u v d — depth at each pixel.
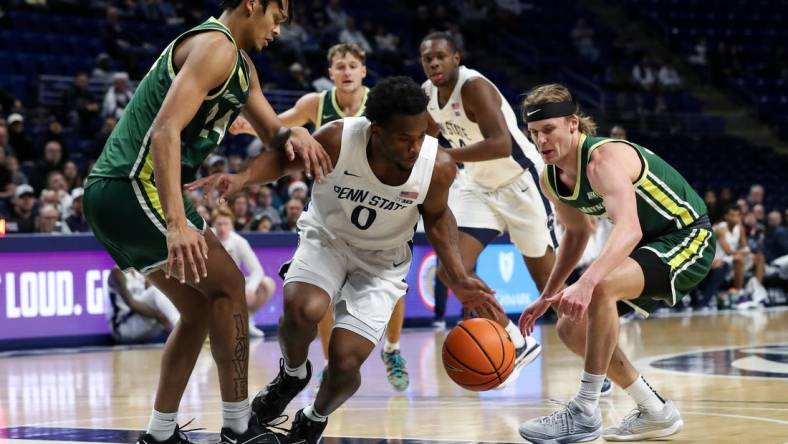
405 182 3.76
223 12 3.70
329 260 3.96
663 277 4.18
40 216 9.52
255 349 8.78
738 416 4.81
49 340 9.11
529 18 20.86
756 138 20.08
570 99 4.18
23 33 14.46
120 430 4.59
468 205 6.41
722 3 22.59
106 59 13.70
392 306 4.00
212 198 10.47
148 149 3.53
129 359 8.20
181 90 3.39
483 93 5.81
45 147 11.44
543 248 6.49
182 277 3.34
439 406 5.30
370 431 4.48
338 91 6.08
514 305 11.94
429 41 5.89
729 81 20.89
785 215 15.47
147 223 3.56
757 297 13.91
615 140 4.20
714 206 13.86
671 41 21.58
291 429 3.95
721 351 8.13
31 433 4.55
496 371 3.97
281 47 16.09
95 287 9.40
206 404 5.46
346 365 3.79
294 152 3.68
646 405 4.25
